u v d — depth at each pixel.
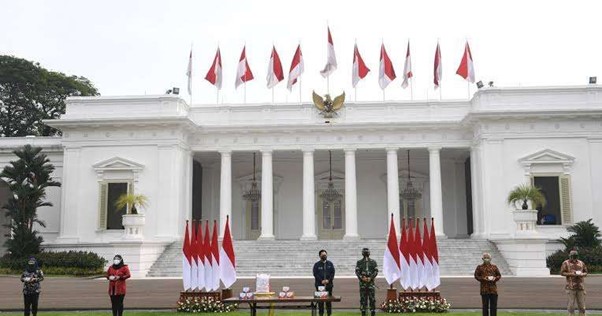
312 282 29.80
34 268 18.28
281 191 49.78
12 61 62.41
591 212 40.09
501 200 40.41
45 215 45.62
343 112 44.62
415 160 49.75
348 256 37.28
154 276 34.75
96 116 42.50
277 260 36.75
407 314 18.38
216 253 19.94
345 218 46.47
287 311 20.09
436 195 43.38
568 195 40.12
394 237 19.44
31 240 38.28
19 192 38.47
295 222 49.38
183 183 43.34
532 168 40.66
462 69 45.00
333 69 45.25
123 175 42.03
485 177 40.66
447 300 22.02
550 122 40.88
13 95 63.91
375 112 44.53
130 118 41.47
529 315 18.42
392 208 43.38
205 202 50.22
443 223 48.78
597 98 41.12
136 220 35.59
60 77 67.19
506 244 35.41
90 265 35.50
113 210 41.75
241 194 50.09
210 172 50.62
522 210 34.38
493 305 16.33
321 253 17.23
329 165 50.12
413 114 44.44
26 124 65.62
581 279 17.06
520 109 40.47
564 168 40.41
